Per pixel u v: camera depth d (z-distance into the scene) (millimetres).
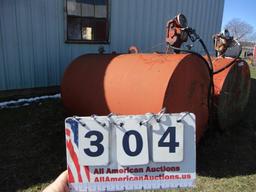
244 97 4945
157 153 1271
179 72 3229
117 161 1264
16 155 3855
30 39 6383
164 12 8516
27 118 5141
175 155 1278
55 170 3506
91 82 3928
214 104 4148
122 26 7676
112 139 1255
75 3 6770
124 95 3412
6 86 6309
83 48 7152
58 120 5078
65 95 4410
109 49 7594
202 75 3609
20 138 4355
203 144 4281
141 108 3227
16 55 6289
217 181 3350
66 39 6820
